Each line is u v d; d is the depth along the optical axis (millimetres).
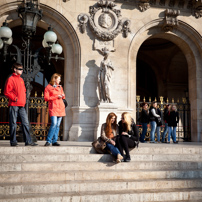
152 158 6918
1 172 5609
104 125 6992
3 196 4898
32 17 8070
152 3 12641
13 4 11273
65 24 11805
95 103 11633
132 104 12297
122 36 12227
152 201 5363
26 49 8977
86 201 5039
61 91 7555
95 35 11938
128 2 12359
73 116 11531
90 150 6977
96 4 12086
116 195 5203
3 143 8570
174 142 11297
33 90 17609
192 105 13258
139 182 5727
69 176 5727
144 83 19391
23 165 5859
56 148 6801
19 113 6988
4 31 8008
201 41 12969
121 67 12078
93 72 11781
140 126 13008
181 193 5531
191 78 13484
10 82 6781
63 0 11750
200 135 12680
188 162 6707
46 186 5254
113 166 6297
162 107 13133
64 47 12148
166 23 12531
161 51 18250
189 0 12773
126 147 6531
